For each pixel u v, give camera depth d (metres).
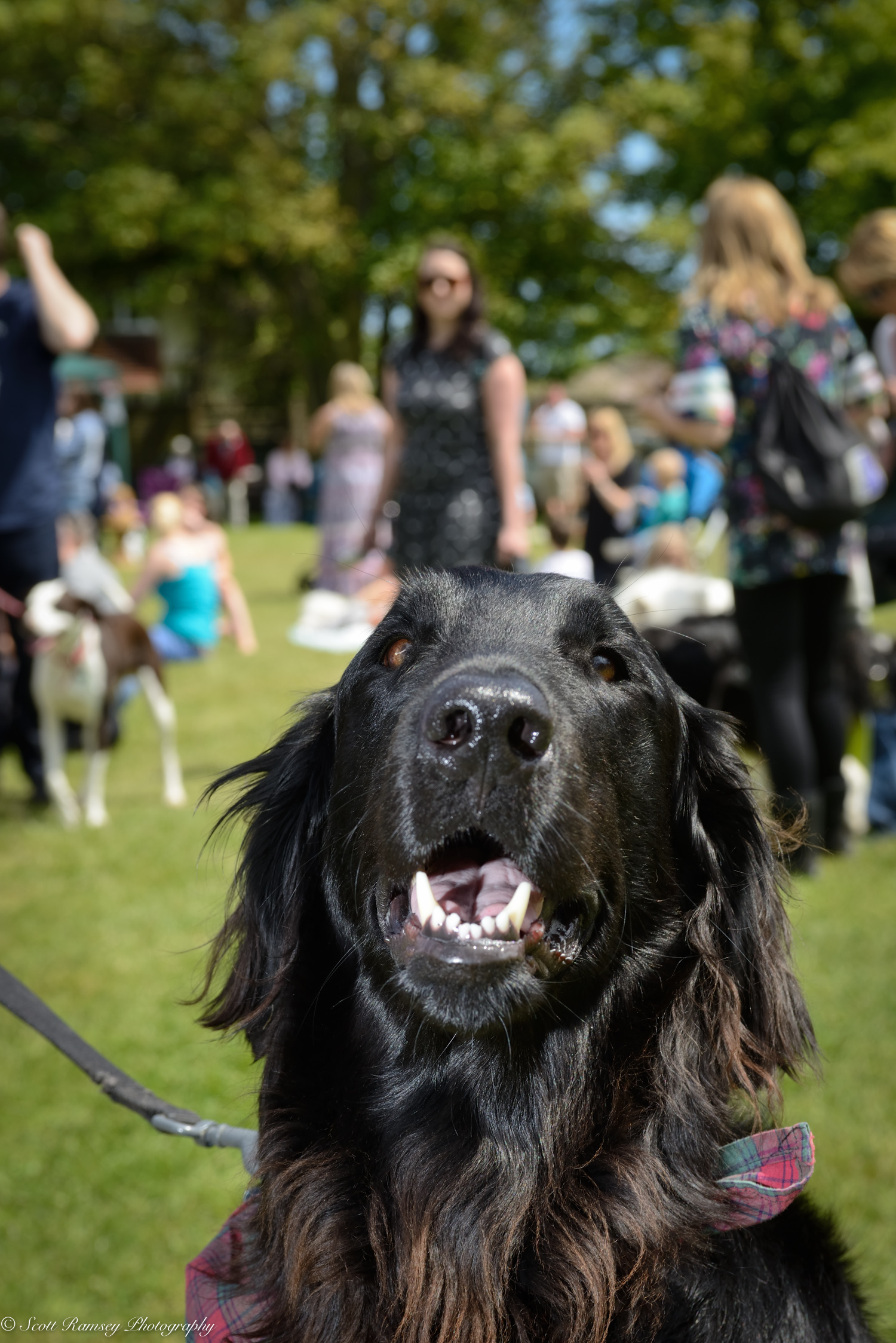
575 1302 1.82
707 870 2.11
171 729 6.27
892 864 4.96
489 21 25.67
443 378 5.00
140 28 25.12
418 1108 1.95
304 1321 1.81
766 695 4.53
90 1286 2.78
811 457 4.29
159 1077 3.55
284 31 24.27
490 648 1.86
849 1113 3.27
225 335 31.31
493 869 1.85
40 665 5.79
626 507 8.98
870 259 5.05
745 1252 1.85
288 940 2.08
